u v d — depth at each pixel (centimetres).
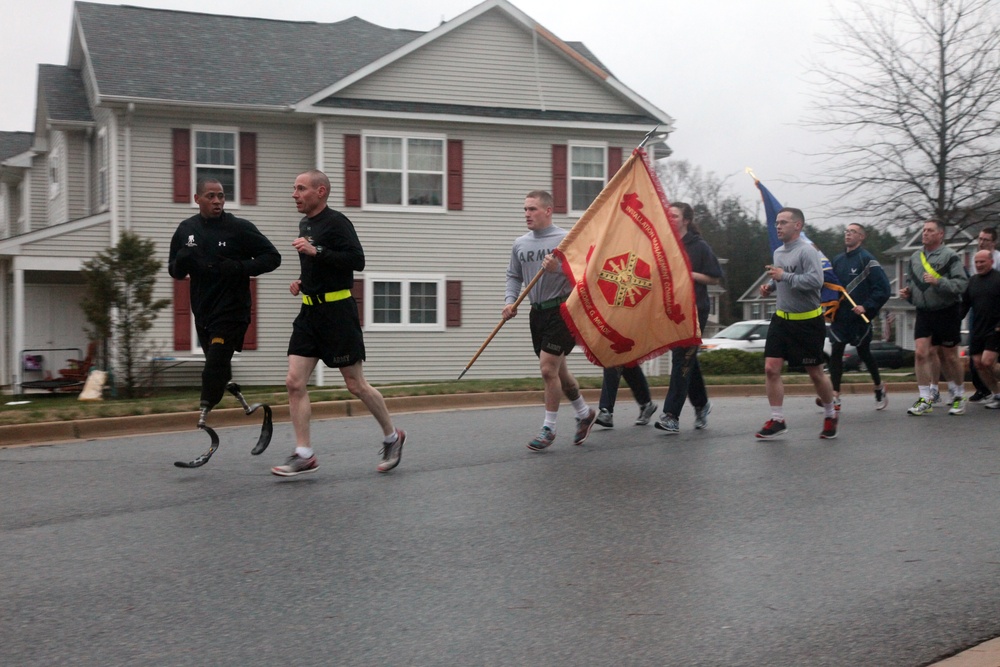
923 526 593
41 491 714
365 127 2253
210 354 754
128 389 1767
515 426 1047
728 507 640
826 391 913
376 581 493
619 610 451
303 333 734
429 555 536
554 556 533
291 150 2247
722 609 452
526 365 2389
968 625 432
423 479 732
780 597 468
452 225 2323
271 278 2230
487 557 532
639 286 839
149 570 514
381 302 2283
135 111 2117
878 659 396
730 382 1605
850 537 569
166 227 2142
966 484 706
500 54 2348
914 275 1112
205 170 2186
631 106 2436
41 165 2688
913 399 1414
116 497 688
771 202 1030
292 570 511
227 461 826
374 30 2664
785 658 397
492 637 419
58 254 2061
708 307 974
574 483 714
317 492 689
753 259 7200
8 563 530
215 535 579
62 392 1981
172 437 1016
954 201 2577
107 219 2097
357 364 739
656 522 603
